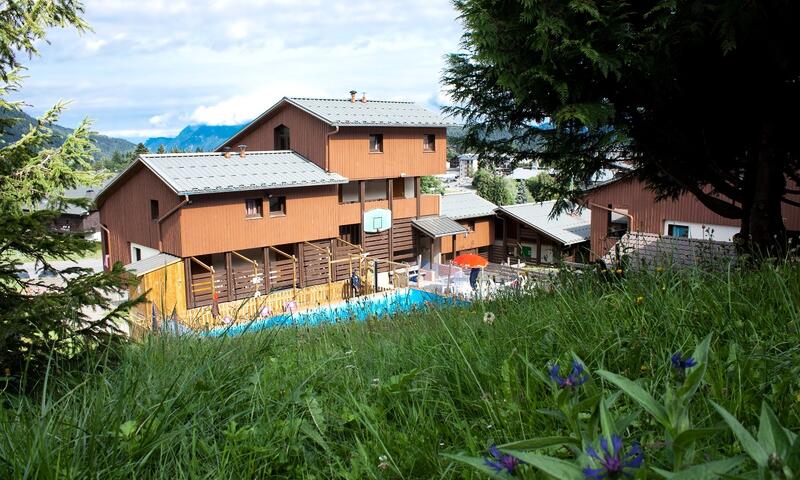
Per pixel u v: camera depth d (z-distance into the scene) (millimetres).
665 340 2766
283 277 22891
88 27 9570
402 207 26891
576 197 8570
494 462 1172
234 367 3090
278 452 2270
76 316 4344
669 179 8438
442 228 26859
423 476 2062
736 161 7668
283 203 22625
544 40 5973
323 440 2371
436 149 27297
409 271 23688
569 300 3959
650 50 6070
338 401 2766
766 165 6797
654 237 7984
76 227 41000
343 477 2129
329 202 23781
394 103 27578
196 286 20672
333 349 4008
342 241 24109
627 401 2168
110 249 24422
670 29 5957
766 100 6660
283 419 2510
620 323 3115
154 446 2141
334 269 24219
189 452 2285
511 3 6324
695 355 1368
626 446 1698
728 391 2023
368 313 6316
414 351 3496
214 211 20609
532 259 29047
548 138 7535
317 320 6742
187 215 20031
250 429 2346
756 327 2781
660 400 2037
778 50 5883
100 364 3578
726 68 6555
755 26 5680
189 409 2514
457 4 6664
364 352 3791
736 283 3457
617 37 5977
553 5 6086
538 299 4832
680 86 6832
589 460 1056
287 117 25125
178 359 3430
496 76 6910
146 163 20594
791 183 14047
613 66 5898
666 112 7098
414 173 26547
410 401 2738
